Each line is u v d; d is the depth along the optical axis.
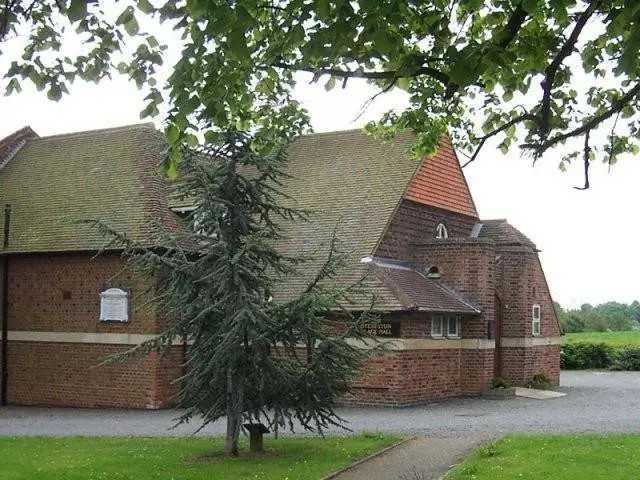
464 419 20.38
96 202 26.39
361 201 26.83
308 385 14.73
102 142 29.50
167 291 14.94
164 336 15.09
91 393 24.42
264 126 12.02
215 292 14.55
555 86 10.20
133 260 14.93
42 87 9.09
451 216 29.38
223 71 8.30
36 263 25.64
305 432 17.95
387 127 13.48
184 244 22.64
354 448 15.30
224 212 14.84
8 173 29.81
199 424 20.23
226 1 6.61
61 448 15.46
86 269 24.77
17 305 25.84
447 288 26.70
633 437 15.77
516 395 26.70
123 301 24.00
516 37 8.81
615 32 6.52
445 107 12.48
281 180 28.97
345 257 15.21
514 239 29.25
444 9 8.80
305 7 6.80
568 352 45.69
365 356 15.00
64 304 25.05
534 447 14.39
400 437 16.70
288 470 13.12
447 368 25.70
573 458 13.20
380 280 23.80
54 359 25.09
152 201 25.50
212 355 14.66
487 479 11.70
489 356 26.55
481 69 7.04
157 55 8.70
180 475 12.69
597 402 25.09
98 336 24.39
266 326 14.30
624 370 44.03
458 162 29.97
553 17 8.91
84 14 6.79
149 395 23.55
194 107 8.07
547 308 31.45
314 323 14.63
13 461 13.84
